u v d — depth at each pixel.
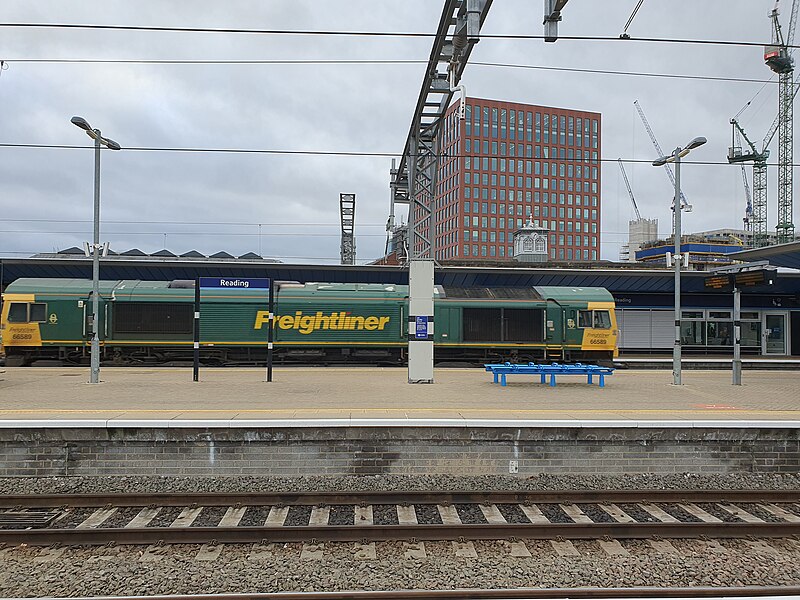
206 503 9.18
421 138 27.28
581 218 123.88
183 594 6.34
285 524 8.51
